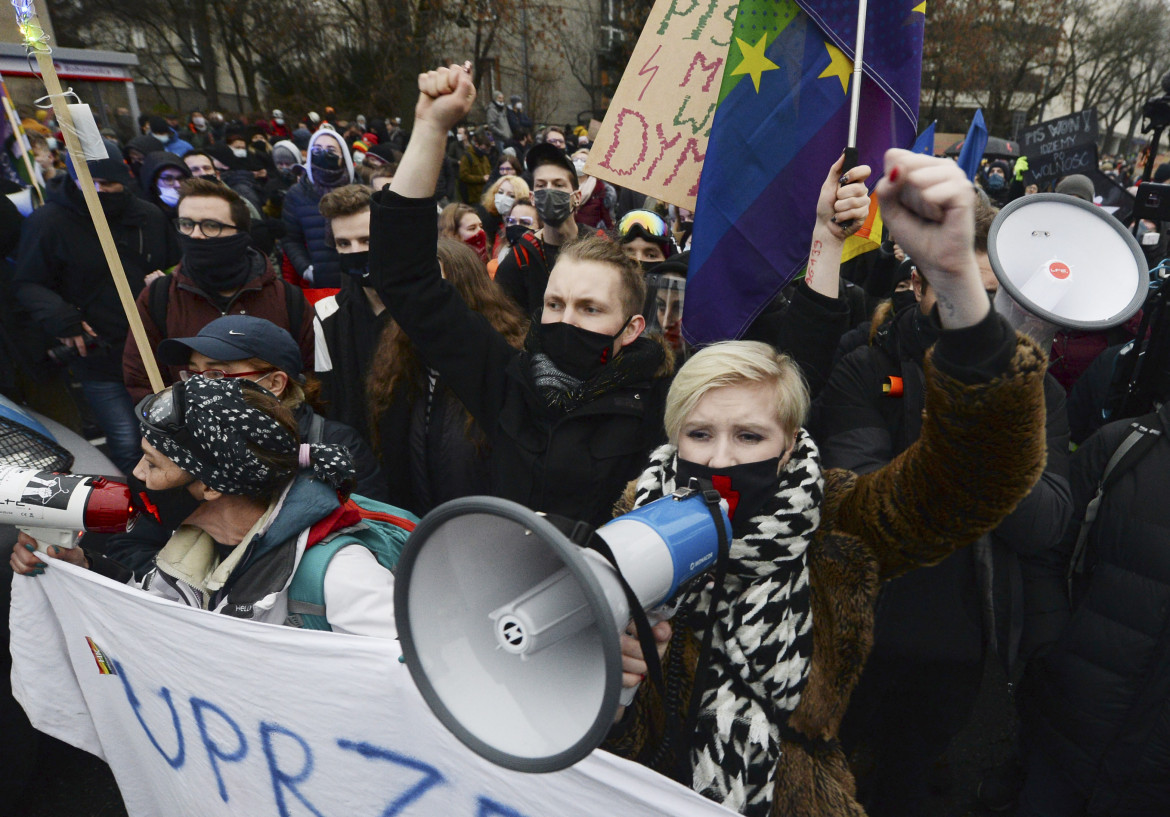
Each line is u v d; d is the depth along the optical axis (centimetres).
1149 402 182
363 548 135
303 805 139
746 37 171
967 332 84
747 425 114
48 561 158
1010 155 1273
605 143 204
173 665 143
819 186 180
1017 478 97
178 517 136
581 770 106
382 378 202
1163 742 152
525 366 165
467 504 73
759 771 110
